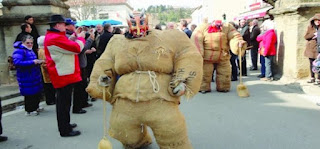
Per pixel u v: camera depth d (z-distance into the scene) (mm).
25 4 9039
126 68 3465
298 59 8180
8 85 9234
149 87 3326
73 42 4918
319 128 4945
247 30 11188
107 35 8070
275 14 9172
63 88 4957
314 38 7488
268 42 9039
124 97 3408
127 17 3490
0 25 9258
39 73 6594
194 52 3461
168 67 3441
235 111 6117
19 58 6211
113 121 3545
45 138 5070
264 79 9453
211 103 6879
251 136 4707
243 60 10555
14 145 4801
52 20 4863
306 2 8094
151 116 3307
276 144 4363
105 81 3428
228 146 4355
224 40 7770
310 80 7836
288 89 7914
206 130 5047
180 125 3387
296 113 5789
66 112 5039
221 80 8039
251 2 27500
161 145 3473
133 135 3559
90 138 4973
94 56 8406
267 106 6379
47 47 4840
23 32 7422
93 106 7223
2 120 6246
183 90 3252
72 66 4992
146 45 3367
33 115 6539
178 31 3611
